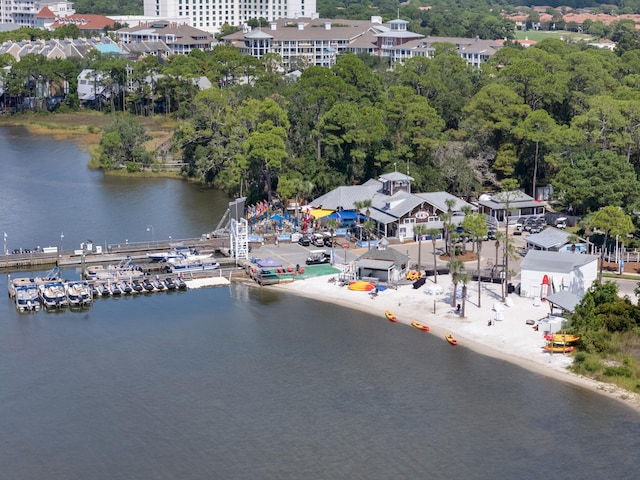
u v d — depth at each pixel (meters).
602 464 114.56
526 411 127.75
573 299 155.12
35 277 180.88
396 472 112.44
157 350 148.88
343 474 111.94
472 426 123.69
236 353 147.62
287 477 111.25
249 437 120.62
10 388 134.50
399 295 172.38
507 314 160.00
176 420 125.12
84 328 158.25
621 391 133.25
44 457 115.62
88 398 131.62
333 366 142.50
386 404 129.88
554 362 142.75
